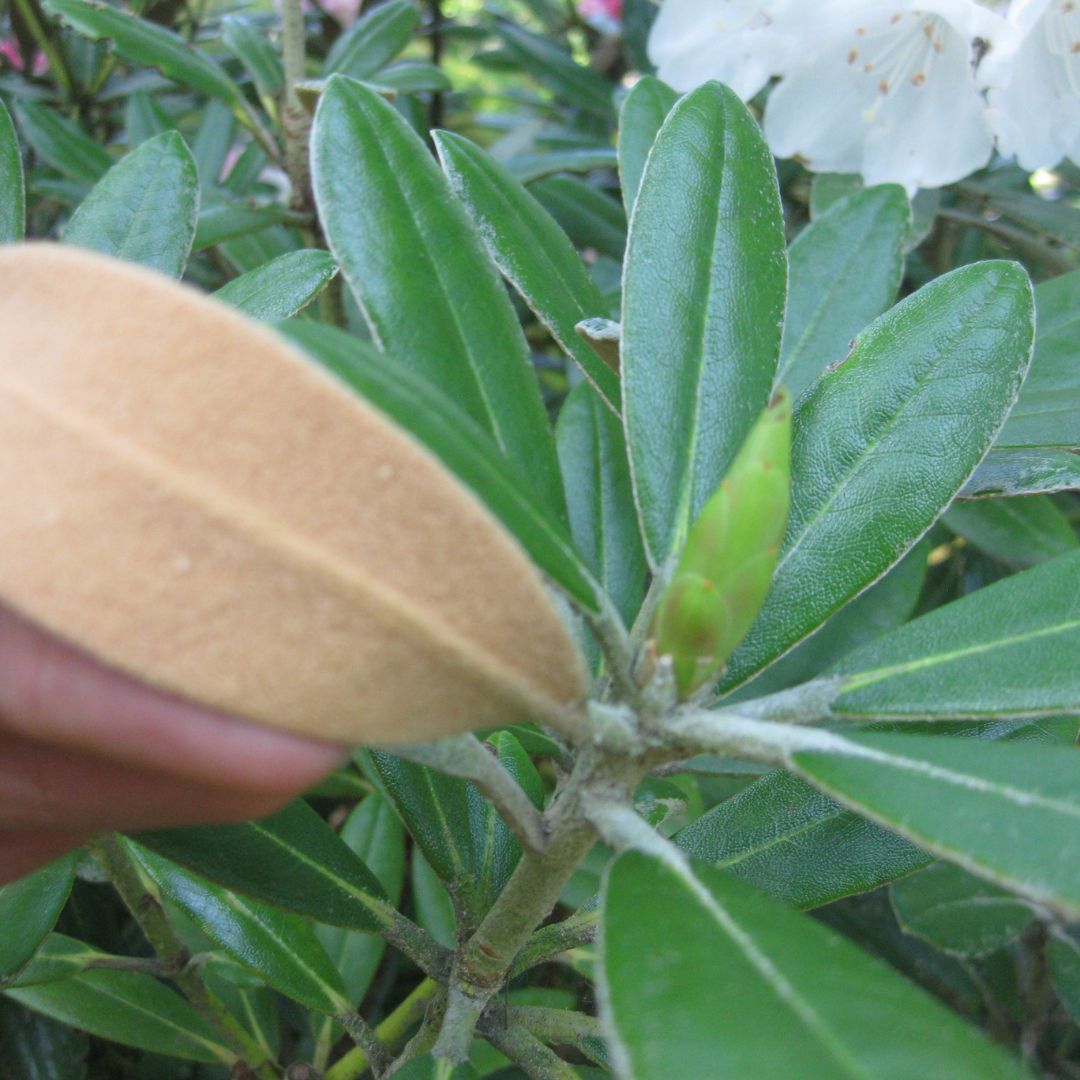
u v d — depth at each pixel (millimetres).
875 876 231
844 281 295
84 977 329
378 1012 389
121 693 120
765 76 365
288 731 122
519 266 233
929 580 471
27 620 120
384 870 360
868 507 221
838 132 380
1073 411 282
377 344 195
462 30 620
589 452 312
